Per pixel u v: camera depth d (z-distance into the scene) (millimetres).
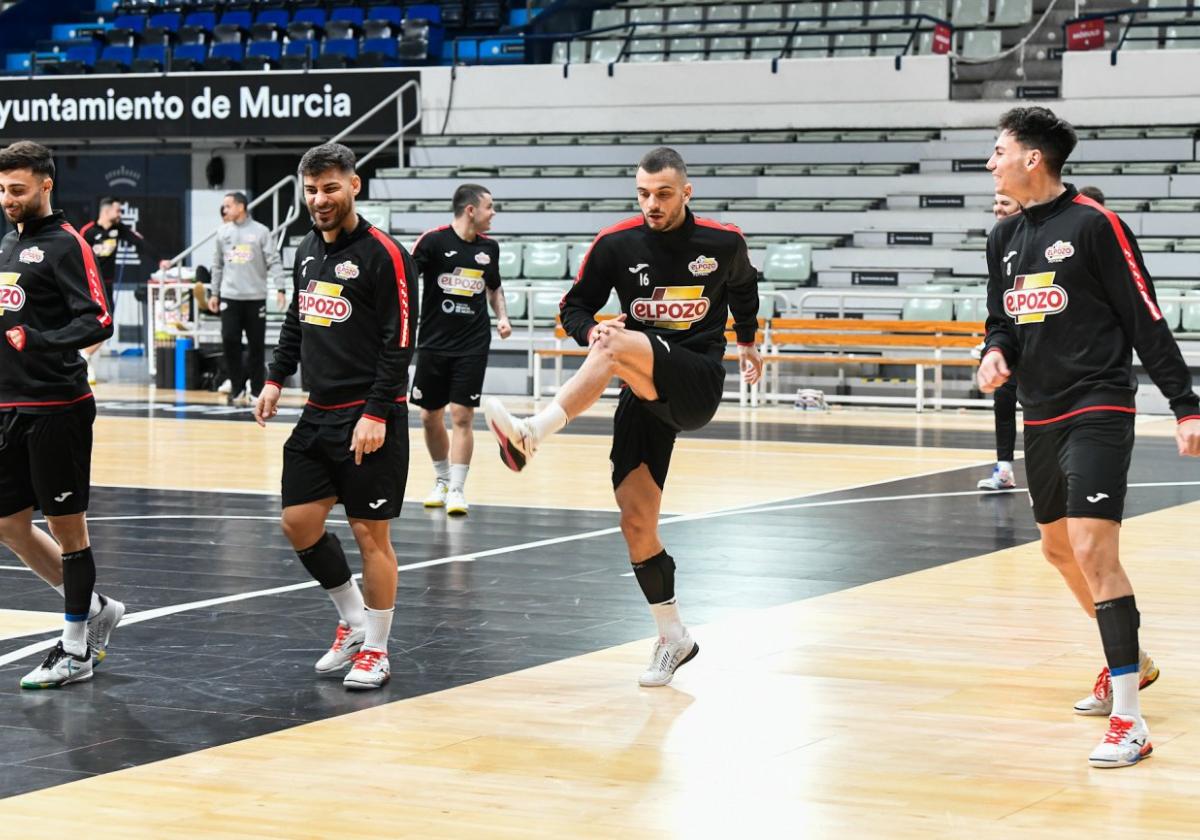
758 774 3951
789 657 5324
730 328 16141
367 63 22016
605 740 4277
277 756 4113
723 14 21703
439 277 8812
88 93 21406
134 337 23703
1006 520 8633
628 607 6238
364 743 4246
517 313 17875
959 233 17719
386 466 4930
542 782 3879
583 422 14578
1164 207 17047
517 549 7684
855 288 17531
